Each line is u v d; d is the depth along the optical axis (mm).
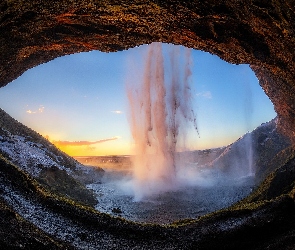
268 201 6906
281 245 5535
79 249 5508
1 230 4828
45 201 6855
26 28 7316
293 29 5402
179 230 6555
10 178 6941
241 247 5828
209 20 6832
